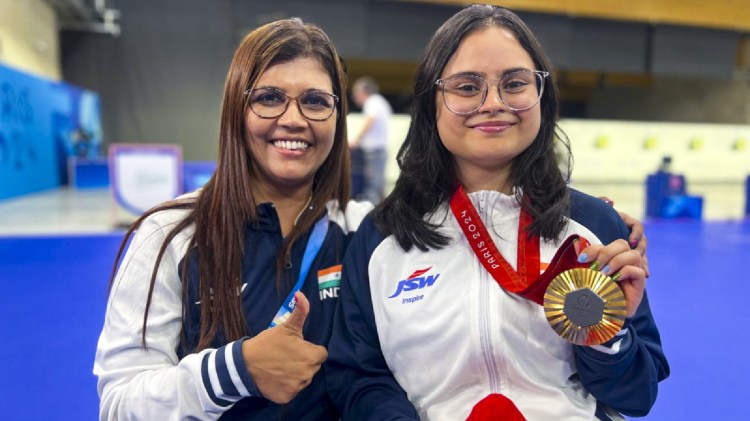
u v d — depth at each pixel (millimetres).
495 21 1086
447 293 1103
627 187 12008
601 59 12273
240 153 1146
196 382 962
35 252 4543
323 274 1239
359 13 11133
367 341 1192
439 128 1137
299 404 1201
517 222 1138
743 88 15477
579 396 1101
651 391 1034
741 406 2121
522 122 1070
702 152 13289
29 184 8711
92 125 10789
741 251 5078
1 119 7605
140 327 1066
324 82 1172
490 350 1056
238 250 1127
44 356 2484
